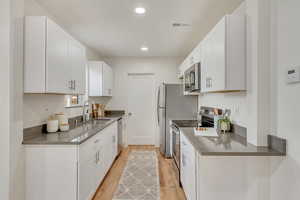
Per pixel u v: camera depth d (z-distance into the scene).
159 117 4.39
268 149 1.55
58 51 2.04
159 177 3.05
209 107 3.18
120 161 3.79
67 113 2.96
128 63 4.96
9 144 1.64
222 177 1.67
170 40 3.55
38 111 2.22
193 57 2.98
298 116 1.32
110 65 4.96
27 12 1.98
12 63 1.66
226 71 1.79
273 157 1.57
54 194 1.85
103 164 2.83
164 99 4.05
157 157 4.05
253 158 1.63
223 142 1.79
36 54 1.83
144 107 5.07
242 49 1.80
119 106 4.96
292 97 1.37
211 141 1.83
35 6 2.12
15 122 1.71
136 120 5.07
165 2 2.16
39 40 1.83
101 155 2.71
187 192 2.17
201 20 2.64
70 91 2.31
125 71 4.96
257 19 1.62
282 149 1.46
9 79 1.63
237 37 1.80
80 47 2.60
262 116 1.63
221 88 1.85
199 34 3.21
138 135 5.08
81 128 2.65
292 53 1.37
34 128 2.13
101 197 2.42
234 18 1.80
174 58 4.95
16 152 1.72
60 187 1.85
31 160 1.85
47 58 1.85
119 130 4.20
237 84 1.80
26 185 1.84
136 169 3.37
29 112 2.06
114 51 4.35
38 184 1.85
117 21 2.68
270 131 1.61
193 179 1.87
